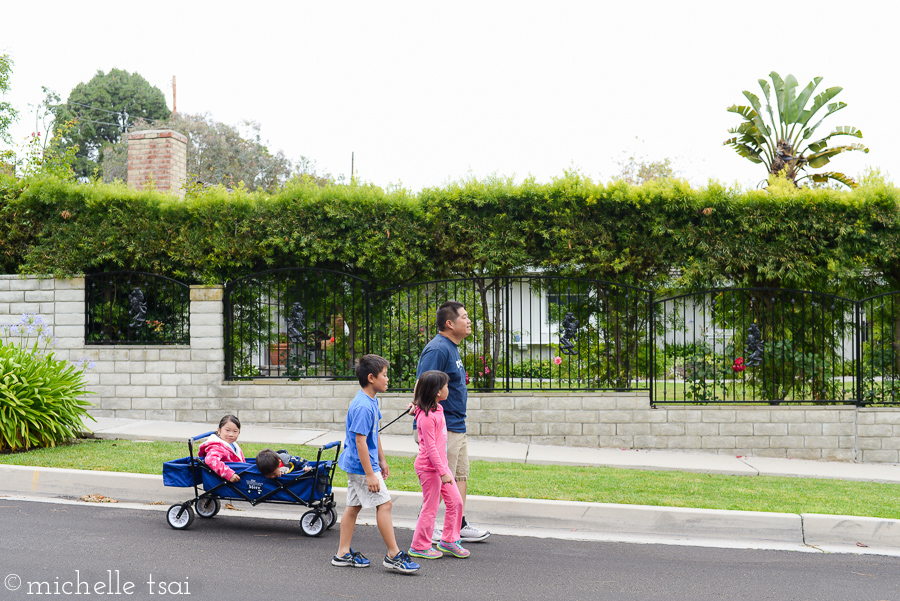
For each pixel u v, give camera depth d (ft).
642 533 19.63
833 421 30.27
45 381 26.84
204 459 19.06
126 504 21.03
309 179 33.86
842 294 33.30
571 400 30.68
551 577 15.53
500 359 33.78
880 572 16.56
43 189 32.94
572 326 31.37
